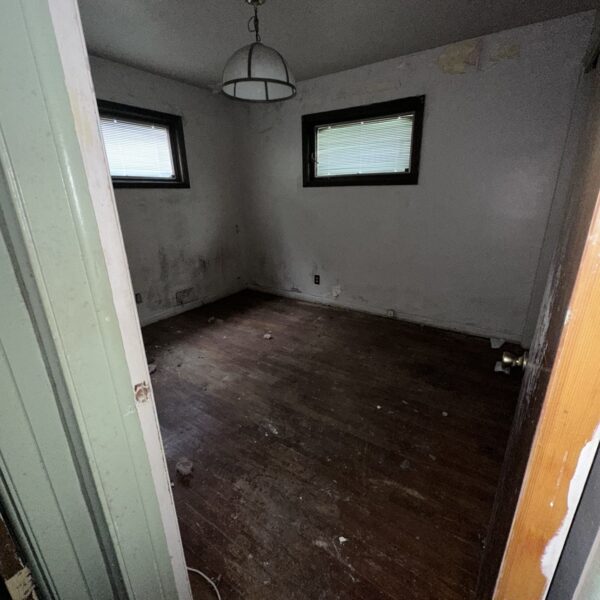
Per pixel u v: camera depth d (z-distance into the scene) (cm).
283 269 415
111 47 246
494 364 254
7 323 46
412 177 294
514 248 268
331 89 314
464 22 218
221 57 266
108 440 58
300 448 175
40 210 43
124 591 69
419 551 124
